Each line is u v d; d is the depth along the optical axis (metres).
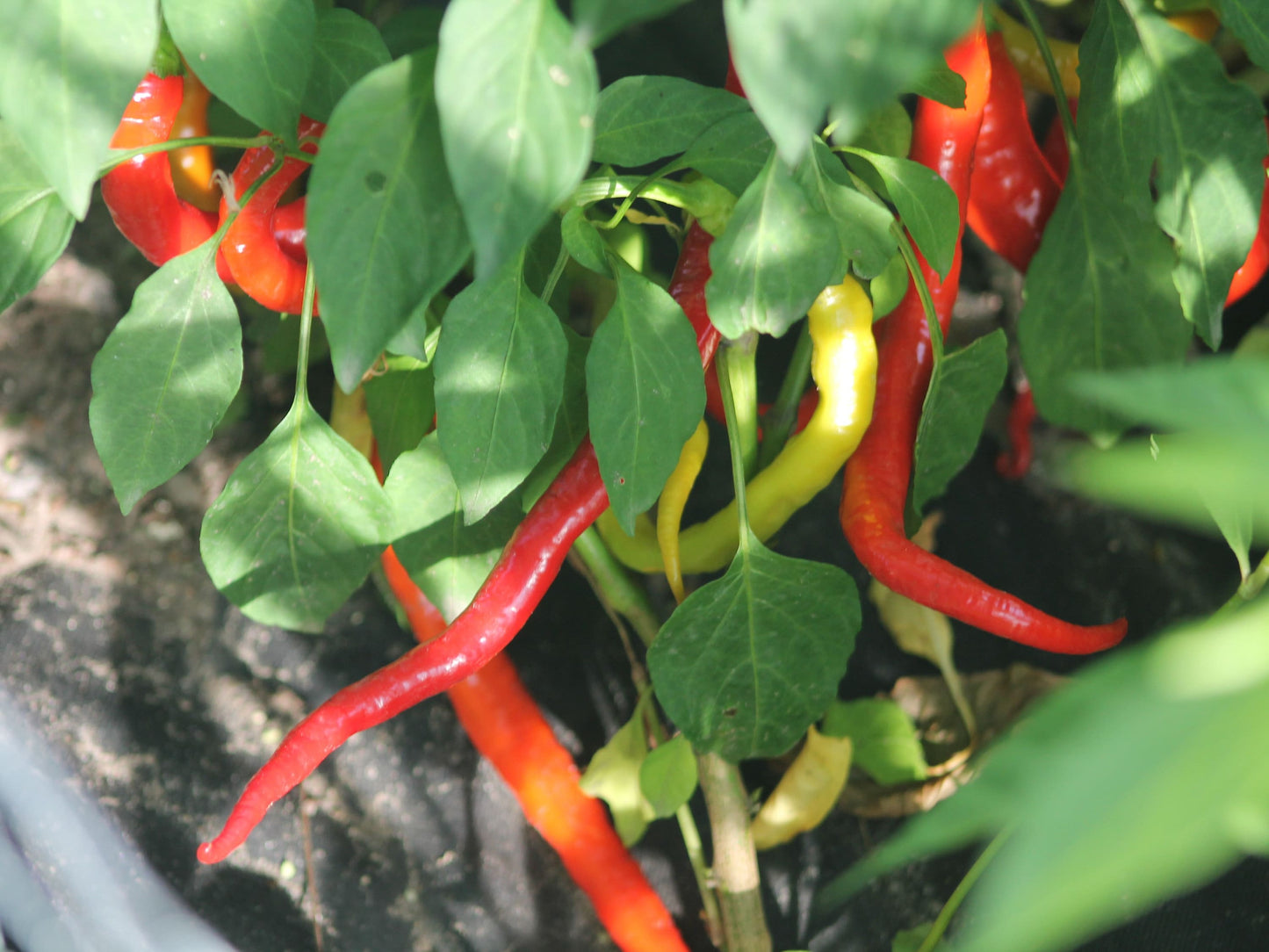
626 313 0.40
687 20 0.70
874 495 0.47
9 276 0.39
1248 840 0.10
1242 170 0.44
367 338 0.34
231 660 0.63
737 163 0.41
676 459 0.40
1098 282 0.50
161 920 0.57
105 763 0.60
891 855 0.12
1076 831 0.10
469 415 0.39
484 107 0.30
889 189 0.44
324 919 0.58
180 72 0.45
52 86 0.33
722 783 0.54
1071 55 0.56
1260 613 0.12
